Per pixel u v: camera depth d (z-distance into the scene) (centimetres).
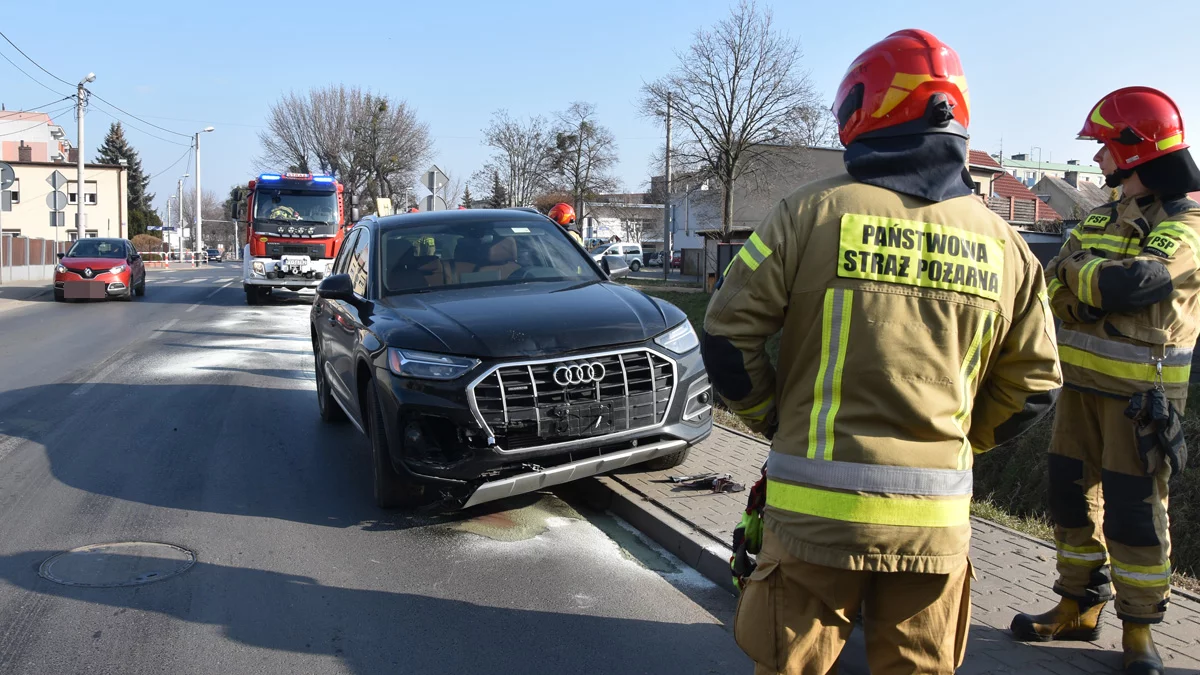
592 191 4650
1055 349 223
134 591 420
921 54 213
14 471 631
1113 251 320
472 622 389
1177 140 306
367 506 553
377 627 384
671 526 481
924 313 206
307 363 1155
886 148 216
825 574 210
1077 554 339
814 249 210
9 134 7369
